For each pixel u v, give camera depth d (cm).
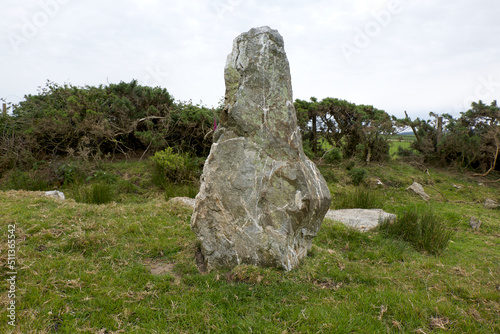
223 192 386
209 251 394
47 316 287
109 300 319
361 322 301
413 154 1245
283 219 373
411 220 563
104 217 512
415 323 304
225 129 392
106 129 934
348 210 700
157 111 1032
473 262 471
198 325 291
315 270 390
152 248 428
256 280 354
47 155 977
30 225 451
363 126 1136
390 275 404
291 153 382
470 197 942
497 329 301
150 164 898
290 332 286
